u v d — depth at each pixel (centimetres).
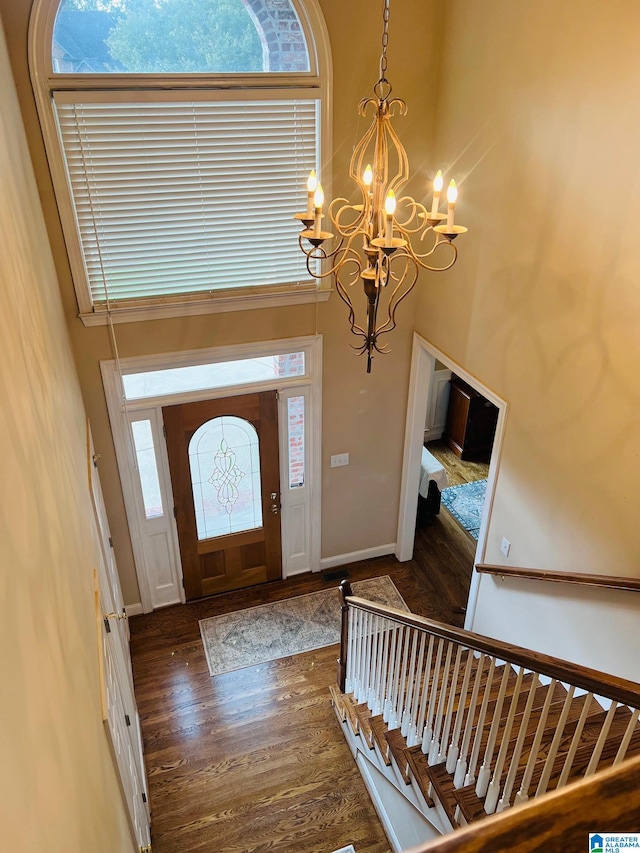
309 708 448
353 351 482
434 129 418
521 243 347
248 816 378
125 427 447
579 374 319
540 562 377
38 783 110
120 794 239
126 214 386
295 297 444
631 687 174
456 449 763
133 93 352
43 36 325
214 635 507
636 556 301
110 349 418
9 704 99
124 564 498
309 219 243
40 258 296
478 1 349
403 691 333
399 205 440
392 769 338
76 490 265
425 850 46
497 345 386
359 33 379
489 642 232
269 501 522
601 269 292
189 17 349
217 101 370
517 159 339
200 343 437
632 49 256
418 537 618
